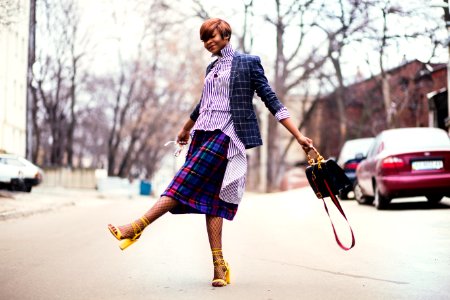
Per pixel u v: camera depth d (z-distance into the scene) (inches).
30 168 997.2
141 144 2420.0
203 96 200.5
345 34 1275.8
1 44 1350.9
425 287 198.2
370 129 1742.1
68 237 350.3
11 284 202.8
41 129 2253.9
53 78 1929.1
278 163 1777.8
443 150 509.7
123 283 204.7
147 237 351.3
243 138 194.2
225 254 280.5
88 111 2536.9
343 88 1569.9
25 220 487.8
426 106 1520.7
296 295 185.0
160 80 2071.9
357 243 317.7
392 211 514.3
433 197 579.2
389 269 234.8
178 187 191.2
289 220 478.0
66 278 214.1
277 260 260.4
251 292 189.3
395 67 1513.3
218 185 195.5
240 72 196.5
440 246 302.7
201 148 194.2
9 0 740.7
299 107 2140.7
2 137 1378.0
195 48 2000.5
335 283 205.6
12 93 1488.7
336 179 197.0
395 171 510.6
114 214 578.6
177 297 181.8
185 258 263.7
